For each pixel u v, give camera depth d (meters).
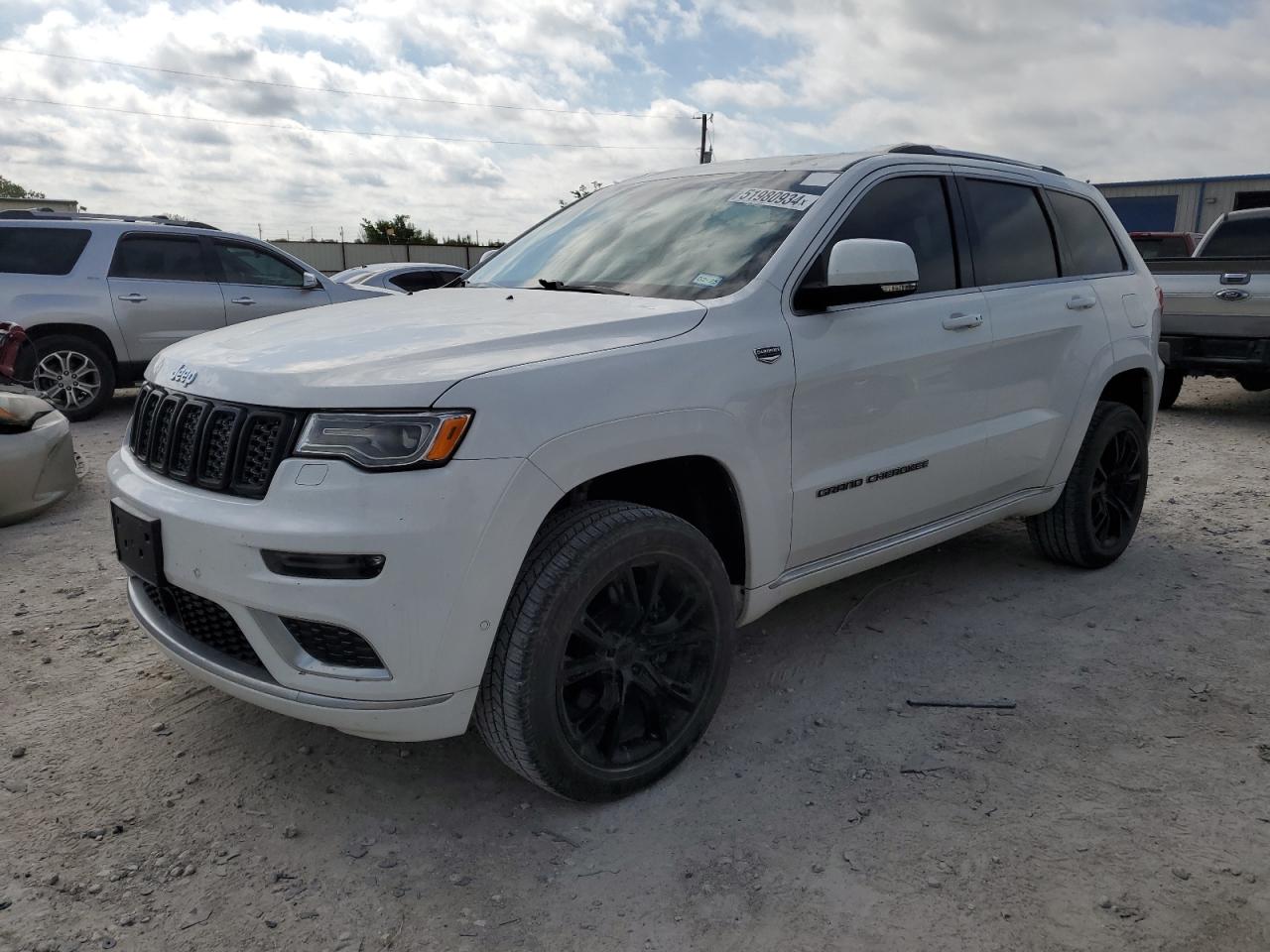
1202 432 8.24
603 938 2.26
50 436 5.48
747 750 3.06
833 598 4.31
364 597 2.30
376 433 2.32
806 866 2.50
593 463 2.54
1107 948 2.19
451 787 2.88
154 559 2.59
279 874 2.48
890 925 2.28
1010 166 4.25
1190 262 8.35
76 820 2.69
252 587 2.38
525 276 3.70
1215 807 2.72
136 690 3.45
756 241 3.27
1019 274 4.08
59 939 2.24
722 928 2.29
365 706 2.39
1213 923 2.27
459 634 2.37
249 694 2.54
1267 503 5.85
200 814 2.73
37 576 4.60
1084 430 4.33
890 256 3.09
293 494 2.33
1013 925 2.27
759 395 2.94
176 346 3.05
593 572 2.55
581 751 2.65
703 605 2.88
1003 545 5.04
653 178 4.14
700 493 3.07
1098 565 4.63
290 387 2.43
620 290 3.29
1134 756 3.00
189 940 2.25
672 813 2.74
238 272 9.60
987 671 3.59
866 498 3.39
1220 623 4.01
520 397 2.43
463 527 2.32
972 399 3.75
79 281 8.72
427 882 2.46
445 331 2.75
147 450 2.84
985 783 2.85
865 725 3.21
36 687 3.46
